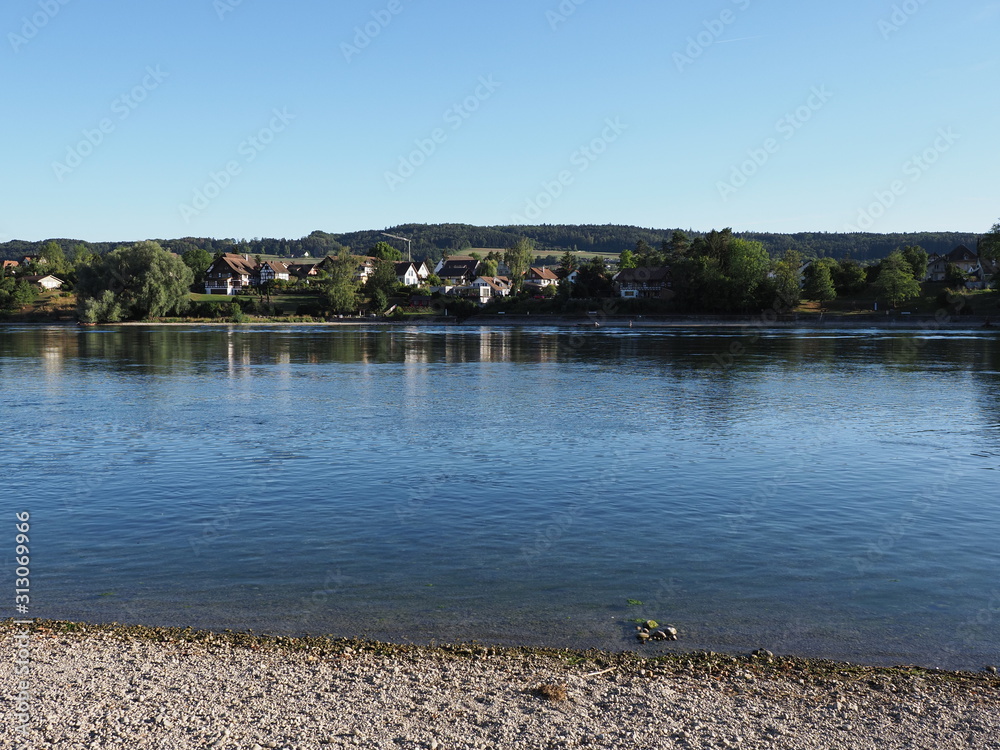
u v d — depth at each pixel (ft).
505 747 33.58
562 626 47.91
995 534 67.82
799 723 36.22
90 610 49.93
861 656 44.11
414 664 41.98
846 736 35.09
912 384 182.70
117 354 279.08
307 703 37.27
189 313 551.18
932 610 50.96
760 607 51.24
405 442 111.04
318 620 48.47
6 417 133.49
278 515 73.05
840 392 168.14
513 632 46.91
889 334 404.98
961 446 108.37
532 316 562.66
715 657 43.47
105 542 64.69
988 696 39.06
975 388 174.60
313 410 142.92
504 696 38.37
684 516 73.20
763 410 142.00
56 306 549.13
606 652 44.16
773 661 43.11
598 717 36.45
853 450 105.50
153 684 39.09
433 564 59.41
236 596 52.54
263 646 44.24
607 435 116.57
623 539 65.92
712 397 160.56
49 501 78.18
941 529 69.26
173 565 59.00
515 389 175.94
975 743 34.58
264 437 115.03
